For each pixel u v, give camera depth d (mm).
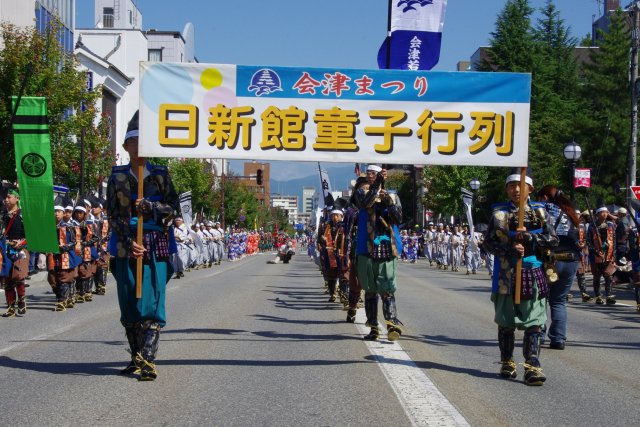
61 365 7973
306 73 8180
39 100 12242
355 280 11891
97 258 15672
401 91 8242
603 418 6051
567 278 9547
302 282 23047
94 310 13695
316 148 8211
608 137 50844
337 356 8656
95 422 5727
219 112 8109
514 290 7250
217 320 12203
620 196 49219
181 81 8062
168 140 8055
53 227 12289
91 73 48438
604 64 53312
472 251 29969
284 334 10516
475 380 7426
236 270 32406
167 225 7125
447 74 8242
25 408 6133
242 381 7234
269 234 102625
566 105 57094
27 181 12203
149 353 7148
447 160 8258
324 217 16391
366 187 9508
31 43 27125
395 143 8250
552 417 6043
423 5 12148
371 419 5887
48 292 17922
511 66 57000
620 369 8234
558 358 8969
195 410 6109
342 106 8219
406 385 7090
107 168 33531
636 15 27906
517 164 8258
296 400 6488
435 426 5691
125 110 60688
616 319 13391
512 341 7539
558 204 9633
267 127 8164
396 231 9586
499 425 5766
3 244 12609
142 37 66500
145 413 6000
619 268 16375
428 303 15883
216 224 40000
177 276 25047
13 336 10195
